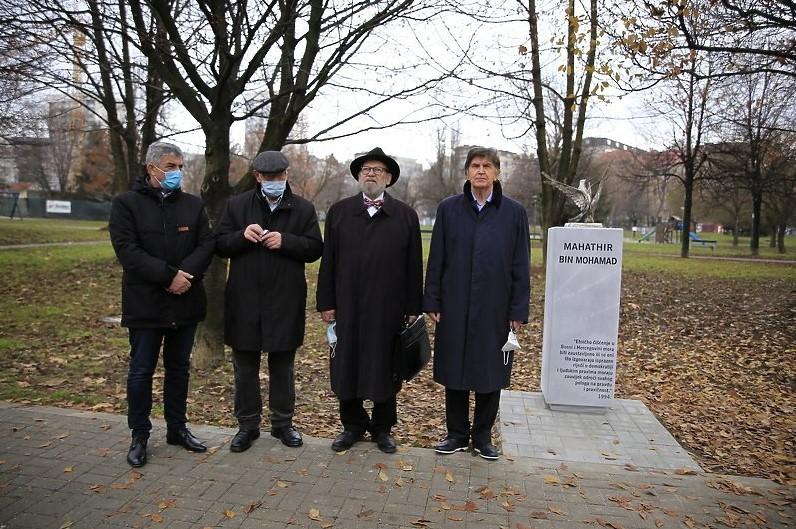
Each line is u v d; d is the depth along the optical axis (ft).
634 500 11.23
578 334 16.35
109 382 18.35
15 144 44.14
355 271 12.58
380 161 12.63
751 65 28.32
